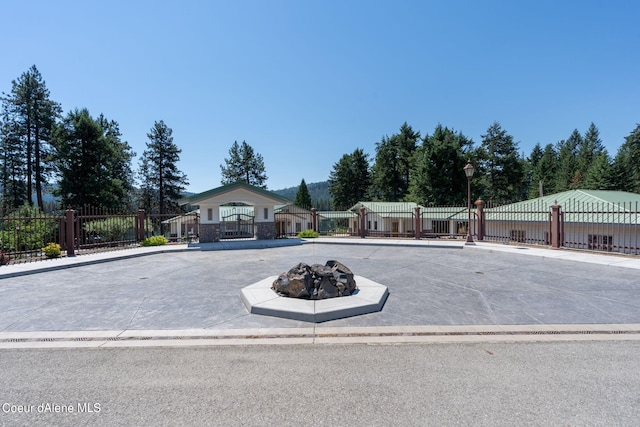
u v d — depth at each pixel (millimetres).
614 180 42094
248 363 3914
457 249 13984
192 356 4121
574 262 10375
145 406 3059
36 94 35875
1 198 35094
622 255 10820
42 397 3229
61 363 3959
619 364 3820
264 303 5789
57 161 33312
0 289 7586
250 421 2816
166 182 47062
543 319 5301
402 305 6102
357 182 59781
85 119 32656
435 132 42438
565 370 3684
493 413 2904
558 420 2807
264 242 15914
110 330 4988
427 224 31469
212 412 2951
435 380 3482
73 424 2805
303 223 31391
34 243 15172
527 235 19594
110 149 35031
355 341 4539
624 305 5977
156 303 6348
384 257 11953
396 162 53844
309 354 4148
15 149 35312
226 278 8602
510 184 47656
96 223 19422
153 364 3910
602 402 3068
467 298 6520
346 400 3121
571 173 53125
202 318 5480
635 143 45406
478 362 3889
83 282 8250
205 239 16328
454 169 39594
